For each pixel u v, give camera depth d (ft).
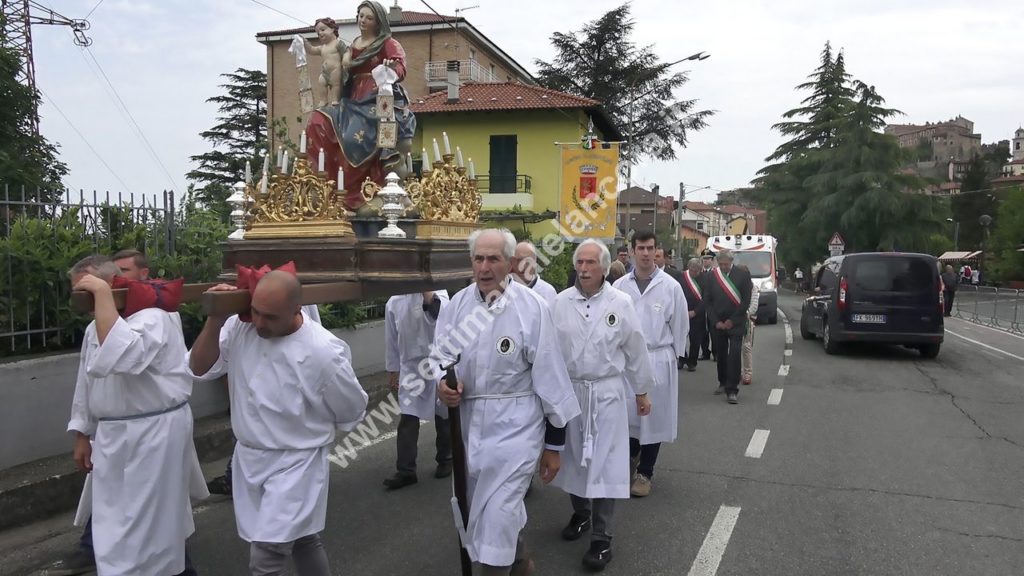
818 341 49.96
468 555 11.73
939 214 136.77
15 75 57.72
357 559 14.08
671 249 134.62
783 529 15.35
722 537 14.93
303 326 10.64
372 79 19.08
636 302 17.92
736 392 28.68
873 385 32.91
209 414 22.67
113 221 21.25
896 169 135.95
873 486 18.16
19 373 16.94
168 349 11.68
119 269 12.38
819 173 138.72
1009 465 20.02
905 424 25.05
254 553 10.24
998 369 38.06
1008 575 13.15
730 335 28.68
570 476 13.83
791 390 31.55
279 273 10.23
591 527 15.23
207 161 128.47
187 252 23.18
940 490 17.83
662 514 16.29
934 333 40.37
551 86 128.26
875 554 14.05
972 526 15.46
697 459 20.65
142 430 11.31
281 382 10.34
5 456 16.69
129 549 11.18
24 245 18.34
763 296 63.21
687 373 36.29
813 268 144.87
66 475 16.40
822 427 24.54
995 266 160.76
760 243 68.74
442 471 19.26
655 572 13.38
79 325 19.24
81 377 12.01
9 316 18.08
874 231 132.67
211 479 18.80
